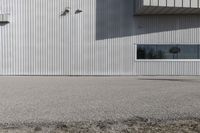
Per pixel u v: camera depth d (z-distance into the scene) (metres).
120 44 22.09
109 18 22.08
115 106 9.69
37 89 14.20
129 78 20.31
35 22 22.09
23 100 10.94
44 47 22.12
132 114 8.41
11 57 22.11
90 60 22.12
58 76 21.84
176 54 22.17
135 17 22.11
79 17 22.14
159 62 22.19
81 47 22.17
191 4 19.89
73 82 17.55
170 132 6.48
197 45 22.14
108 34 22.09
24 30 22.14
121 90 13.76
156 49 22.16
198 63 22.20
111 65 22.11
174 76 21.80
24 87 15.01
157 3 19.56
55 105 9.90
